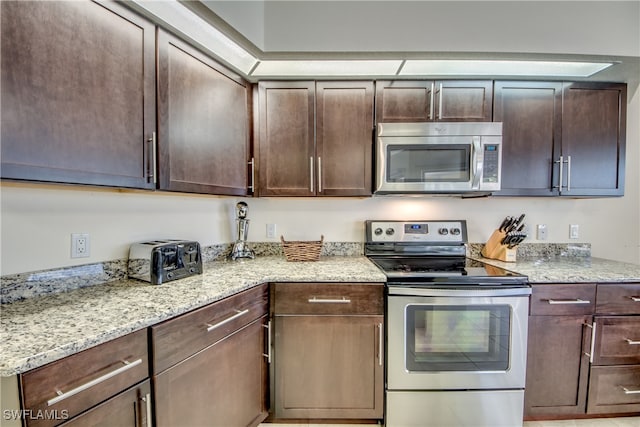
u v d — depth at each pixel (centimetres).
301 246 192
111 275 137
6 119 80
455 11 158
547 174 183
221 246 203
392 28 158
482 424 153
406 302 149
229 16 133
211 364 119
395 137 175
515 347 151
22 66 83
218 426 123
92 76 100
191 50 140
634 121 212
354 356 153
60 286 119
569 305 155
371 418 155
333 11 157
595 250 215
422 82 180
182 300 111
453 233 208
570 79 181
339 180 183
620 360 157
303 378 154
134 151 114
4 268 105
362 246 216
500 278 152
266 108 182
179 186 134
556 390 158
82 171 98
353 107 182
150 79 120
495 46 157
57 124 91
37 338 78
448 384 151
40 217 114
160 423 98
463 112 180
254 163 183
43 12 88
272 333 153
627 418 165
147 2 113
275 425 161
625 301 156
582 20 160
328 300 151
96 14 101
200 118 146
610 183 185
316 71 174
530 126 182
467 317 151
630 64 166
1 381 66
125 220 143
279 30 156
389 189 177
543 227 216
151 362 95
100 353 82
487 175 174
